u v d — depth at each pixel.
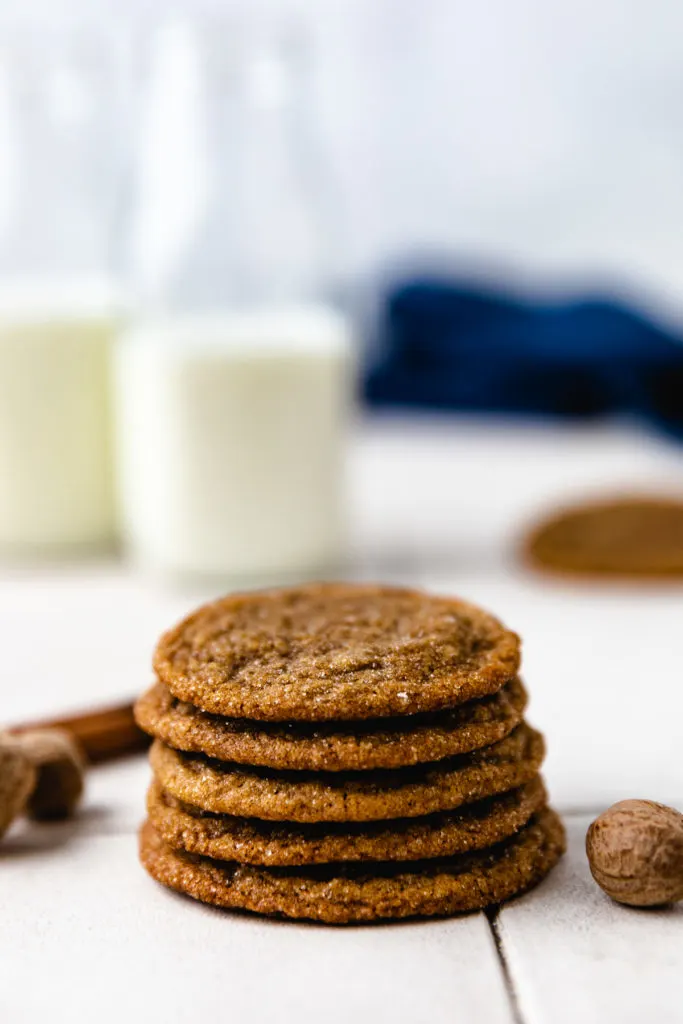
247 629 0.49
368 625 0.49
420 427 1.32
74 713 0.55
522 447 1.21
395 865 0.46
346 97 1.43
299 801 0.45
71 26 1.37
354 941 0.44
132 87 0.95
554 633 0.66
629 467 1.10
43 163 0.80
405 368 1.29
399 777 0.46
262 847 0.45
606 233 1.43
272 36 0.74
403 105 1.43
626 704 0.58
